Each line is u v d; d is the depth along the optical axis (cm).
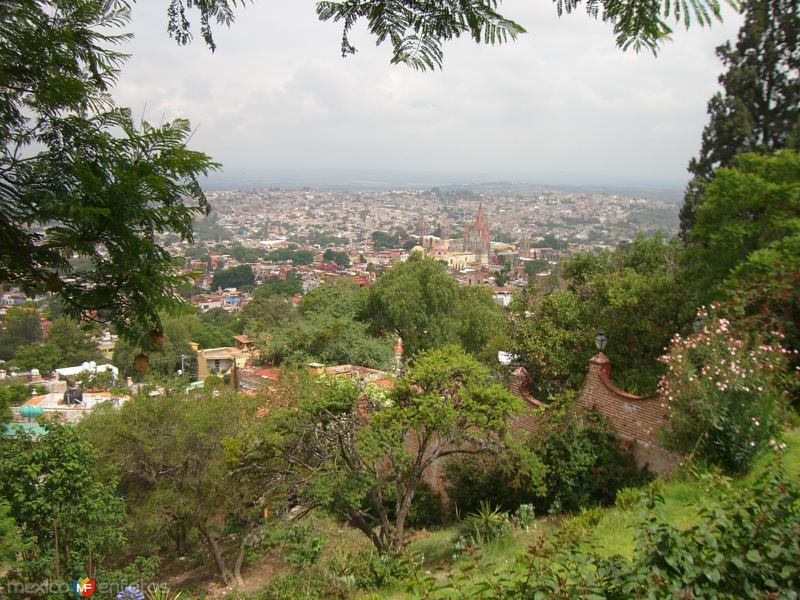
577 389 1145
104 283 184
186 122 178
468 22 169
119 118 176
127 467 1182
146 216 170
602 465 848
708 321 781
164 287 183
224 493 1150
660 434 736
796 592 270
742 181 926
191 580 1255
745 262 872
